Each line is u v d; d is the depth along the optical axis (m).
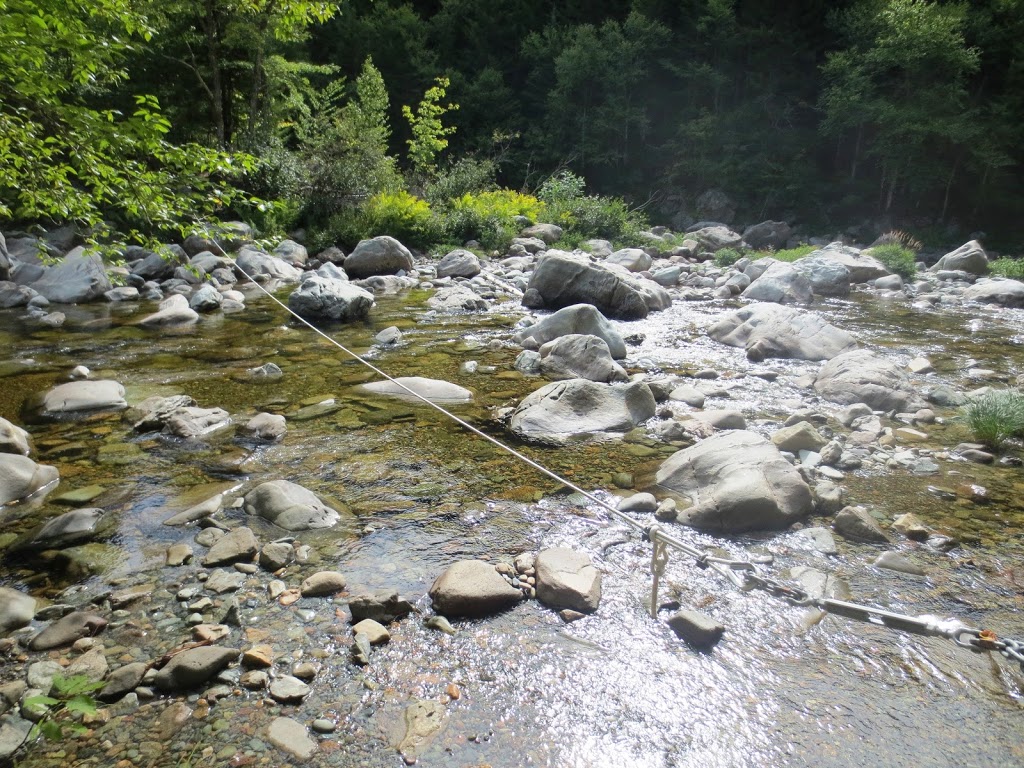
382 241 15.63
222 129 21.02
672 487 4.76
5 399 6.74
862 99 36.44
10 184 5.03
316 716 2.68
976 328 10.87
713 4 40.72
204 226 5.49
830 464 5.28
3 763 2.43
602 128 41.28
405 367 7.96
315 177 20.28
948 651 3.12
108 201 5.34
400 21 46.34
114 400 6.49
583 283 11.70
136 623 3.25
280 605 3.39
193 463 5.18
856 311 12.40
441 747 2.54
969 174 36.19
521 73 47.69
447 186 24.44
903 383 7.13
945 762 2.51
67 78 5.01
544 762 2.48
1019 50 35.44
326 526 4.21
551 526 4.24
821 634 3.22
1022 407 5.86
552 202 25.22
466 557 3.87
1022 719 2.72
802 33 41.53
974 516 4.43
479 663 3.01
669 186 42.19
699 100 43.19
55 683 2.26
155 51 20.00
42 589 3.55
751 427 6.12
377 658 3.02
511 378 7.54
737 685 2.89
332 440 5.65
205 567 3.74
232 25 20.17
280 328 10.05
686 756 2.53
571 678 2.92
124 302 12.14
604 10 47.22
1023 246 32.59
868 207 38.03
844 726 2.68
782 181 38.91
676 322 11.18
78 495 4.63
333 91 25.86
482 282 14.55
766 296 13.18
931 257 30.33
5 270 12.45
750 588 2.32
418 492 4.70
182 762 2.44
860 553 3.96
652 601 2.76
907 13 34.75
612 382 7.60
